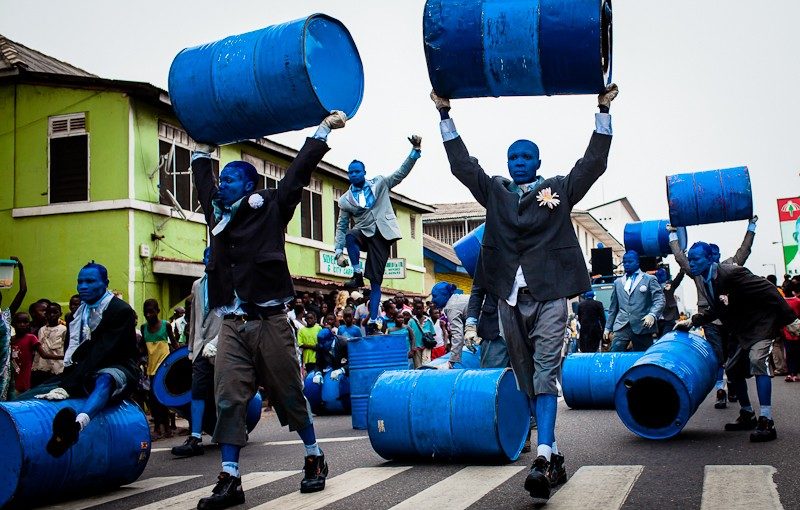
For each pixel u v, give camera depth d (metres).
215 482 6.14
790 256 32.38
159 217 17.03
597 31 4.54
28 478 5.18
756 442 6.91
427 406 6.41
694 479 5.23
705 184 10.43
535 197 4.88
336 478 5.94
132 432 5.92
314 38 5.25
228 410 5.07
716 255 8.31
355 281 9.49
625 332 11.22
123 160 16.34
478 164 5.12
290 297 5.17
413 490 5.29
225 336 5.14
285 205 5.18
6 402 5.39
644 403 7.65
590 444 7.20
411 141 9.22
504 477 5.63
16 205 16.91
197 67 5.37
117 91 16.45
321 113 5.27
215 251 5.19
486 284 5.03
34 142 16.88
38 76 16.67
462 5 4.79
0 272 9.56
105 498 5.64
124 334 5.77
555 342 4.80
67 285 16.47
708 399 11.89
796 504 4.37
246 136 5.54
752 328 7.23
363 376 9.90
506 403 6.37
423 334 15.06
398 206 29.23
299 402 5.32
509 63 4.70
